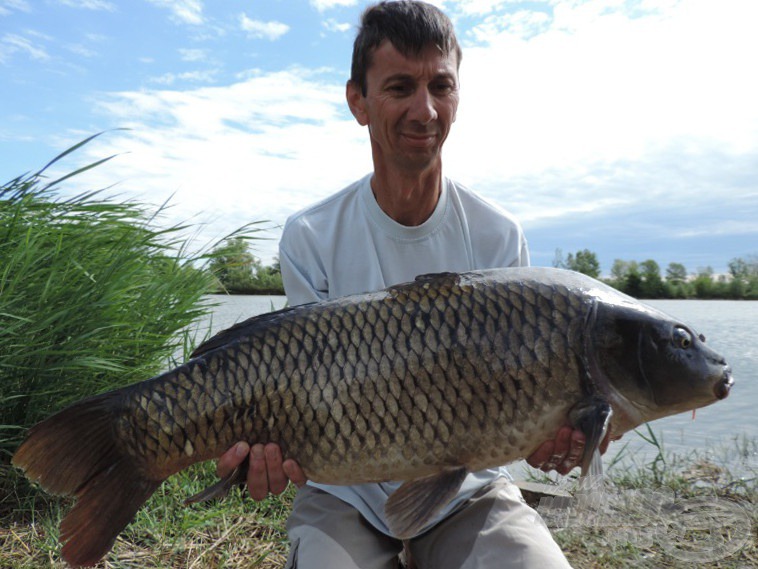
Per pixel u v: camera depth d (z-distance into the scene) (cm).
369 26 93
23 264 155
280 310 80
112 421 78
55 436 77
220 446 77
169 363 184
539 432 76
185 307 188
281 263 104
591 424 73
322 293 100
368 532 88
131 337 171
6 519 128
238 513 134
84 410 78
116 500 78
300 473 77
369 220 99
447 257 99
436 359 75
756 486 144
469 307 76
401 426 75
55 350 150
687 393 77
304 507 91
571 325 76
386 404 75
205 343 80
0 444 142
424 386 75
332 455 76
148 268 195
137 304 176
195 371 77
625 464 167
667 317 79
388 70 90
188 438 77
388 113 90
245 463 78
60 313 148
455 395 75
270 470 76
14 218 163
